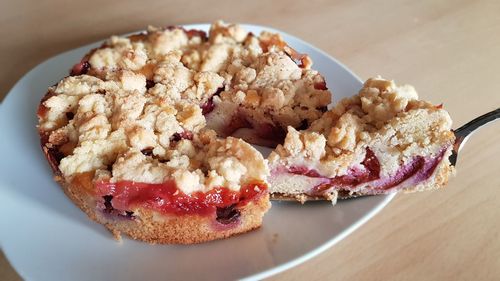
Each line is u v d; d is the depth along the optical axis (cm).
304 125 22
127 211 18
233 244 19
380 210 20
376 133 19
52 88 22
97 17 30
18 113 23
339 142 19
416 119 19
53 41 28
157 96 21
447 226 20
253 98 22
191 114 20
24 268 17
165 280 17
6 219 19
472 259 19
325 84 23
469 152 22
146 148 19
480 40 29
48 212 19
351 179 20
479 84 26
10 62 27
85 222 19
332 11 31
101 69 22
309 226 19
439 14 31
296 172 20
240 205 18
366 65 27
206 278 17
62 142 20
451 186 21
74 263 18
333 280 18
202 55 23
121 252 18
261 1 32
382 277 18
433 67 27
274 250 18
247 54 23
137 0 31
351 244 19
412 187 21
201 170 18
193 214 18
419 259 19
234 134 23
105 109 20
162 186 18
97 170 18
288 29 30
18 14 30
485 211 20
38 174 21
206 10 31
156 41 23
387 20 30
